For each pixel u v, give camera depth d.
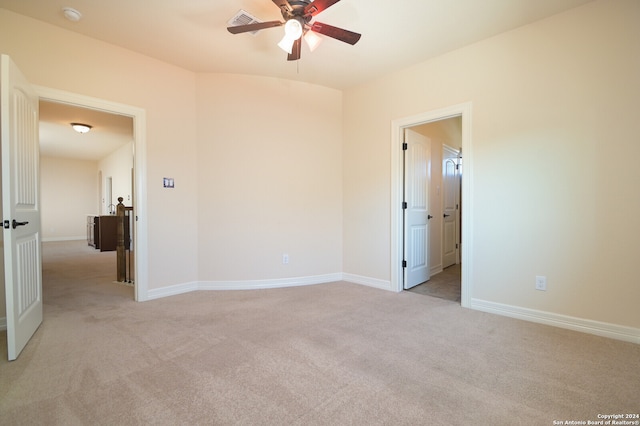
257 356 1.95
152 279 3.20
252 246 3.63
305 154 3.83
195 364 1.85
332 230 4.00
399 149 3.47
